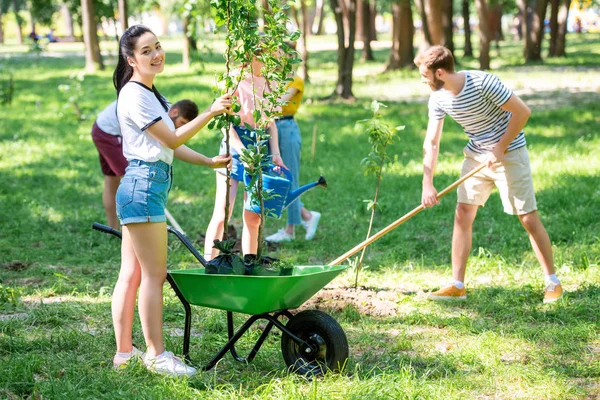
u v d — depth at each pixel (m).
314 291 4.66
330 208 10.12
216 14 4.73
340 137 15.40
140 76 4.65
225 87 4.78
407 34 30.91
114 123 8.24
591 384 4.69
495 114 6.06
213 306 4.63
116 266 7.68
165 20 75.56
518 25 56.81
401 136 15.34
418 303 6.33
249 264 4.68
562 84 24.16
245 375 4.71
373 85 25.23
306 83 25.38
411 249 8.06
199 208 10.20
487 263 7.38
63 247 8.32
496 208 9.53
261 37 4.75
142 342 5.44
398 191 10.87
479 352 5.13
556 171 11.48
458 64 32.25
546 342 5.39
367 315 6.11
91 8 31.45
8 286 6.83
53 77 28.81
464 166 6.38
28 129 16.95
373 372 4.79
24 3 61.22
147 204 4.57
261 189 4.87
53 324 5.81
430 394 4.43
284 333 4.77
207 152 14.15
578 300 6.20
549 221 8.86
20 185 11.56
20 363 4.74
